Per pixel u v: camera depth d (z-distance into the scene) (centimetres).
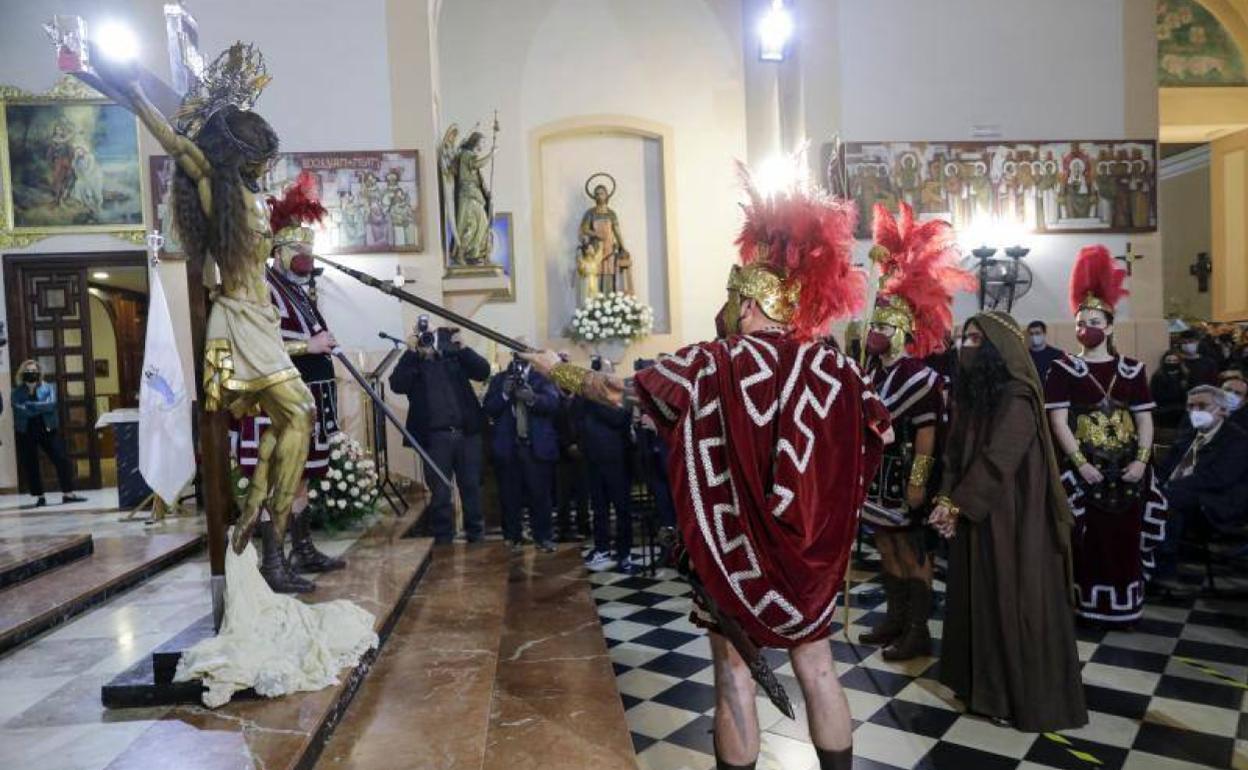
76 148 918
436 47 835
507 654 384
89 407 927
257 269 265
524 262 1107
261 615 271
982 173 877
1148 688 358
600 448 591
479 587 442
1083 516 433
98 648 316
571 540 705
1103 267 426
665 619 486
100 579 395
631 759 271
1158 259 899
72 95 915
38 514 679
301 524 401
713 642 217
